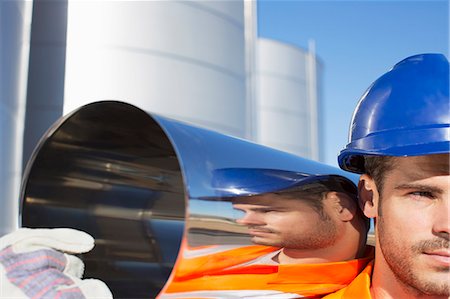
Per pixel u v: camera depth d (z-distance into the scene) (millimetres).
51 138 1305
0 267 1132
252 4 8312
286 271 1305
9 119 4359
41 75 5918
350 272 1424
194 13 6645
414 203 1174
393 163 1203
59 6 5992
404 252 1188
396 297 1276
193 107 6496
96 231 1435
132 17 6066
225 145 1237
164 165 1560
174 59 6328
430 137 1160
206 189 1061
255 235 1173
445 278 1150
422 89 1224
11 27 4426
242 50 7617
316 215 1346
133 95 5965
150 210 1553
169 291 1034
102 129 1362
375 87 1324
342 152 1330
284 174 1317
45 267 1144
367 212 1347
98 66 5887
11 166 4430
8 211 4309
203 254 1042
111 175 1467
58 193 1372
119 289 1416
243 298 1210
